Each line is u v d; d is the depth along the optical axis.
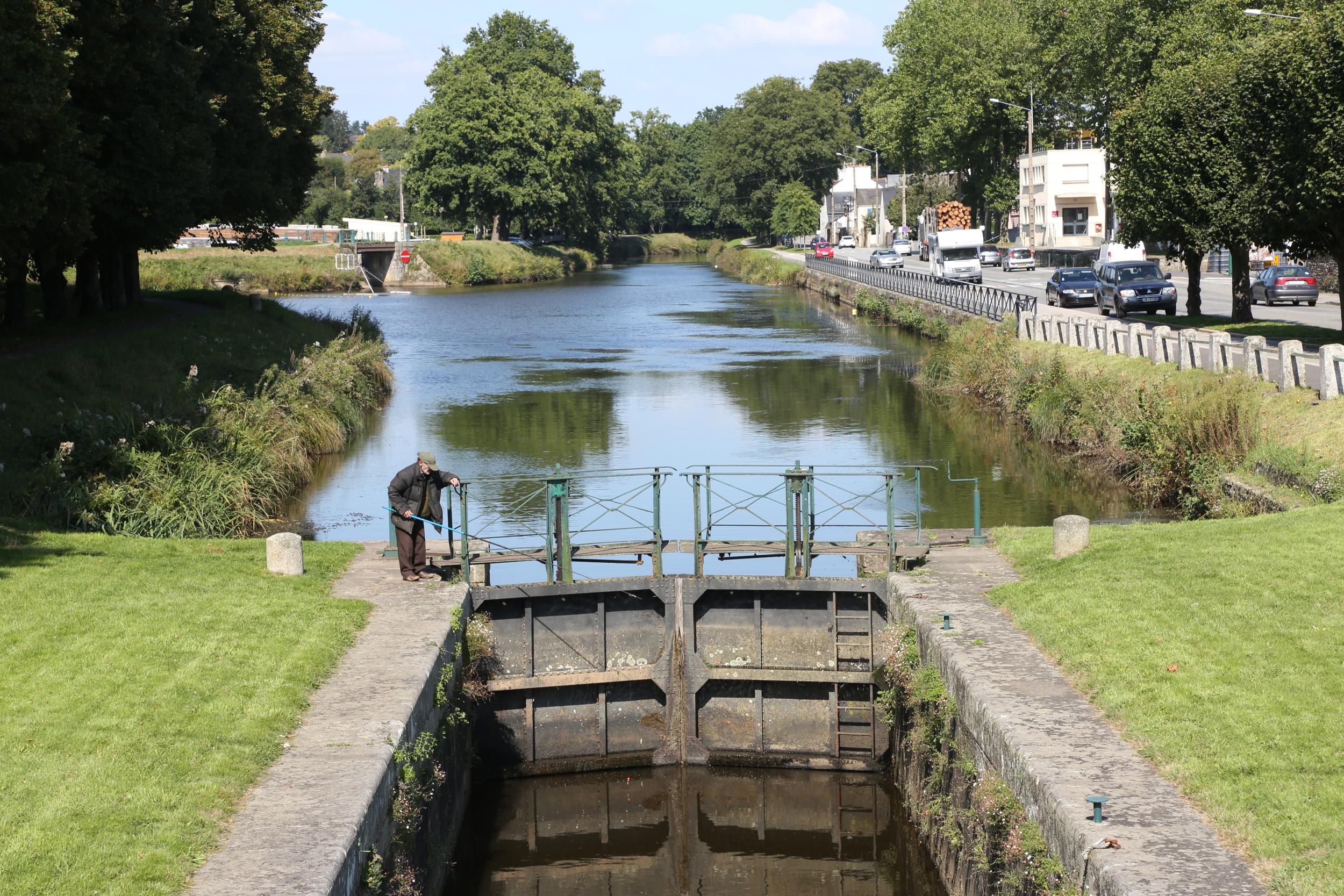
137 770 10.23
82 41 30.94
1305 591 14.12
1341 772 9.77
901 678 15.23
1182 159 40.81
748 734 18.36
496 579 22.92
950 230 86.38
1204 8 69.81
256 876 8.78
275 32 49.66
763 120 169.38
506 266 122.56
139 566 16.91
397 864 11.06
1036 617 14.37
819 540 25.17
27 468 24.47
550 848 15.89
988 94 102.56
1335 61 30.98
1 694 11.78
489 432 39.19
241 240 55.31
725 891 14.77
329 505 29.20
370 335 58.31
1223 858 8.79
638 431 38.88
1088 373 35.94
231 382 38.12
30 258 39.03
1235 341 34.75
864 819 16.56
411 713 12.18
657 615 18.47
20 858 8.73
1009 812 10.76
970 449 34.62
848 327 72.62
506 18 139.75
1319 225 34.25
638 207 192.88
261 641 13.76
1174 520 25.31
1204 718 10.98
